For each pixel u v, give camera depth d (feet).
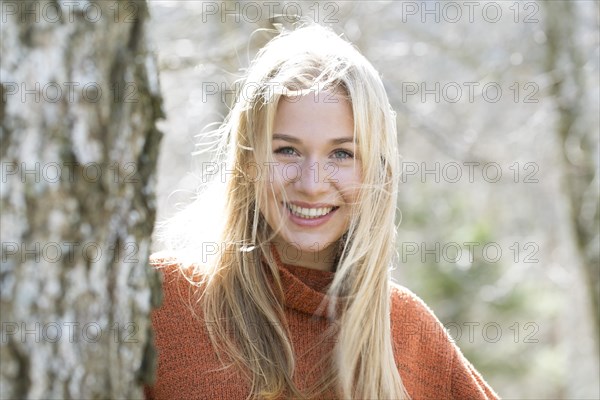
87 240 7.41
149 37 8.04
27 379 7.16
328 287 12.33
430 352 13.14
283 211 11.43
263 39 25.62
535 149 35.37
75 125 7.23
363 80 11.43
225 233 11.99
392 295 13.16
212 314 11.82
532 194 47.09
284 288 12.08
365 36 29.94
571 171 32.53
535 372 43.01
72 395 7.41
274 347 11.74
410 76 34.14
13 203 7.00
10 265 7.02
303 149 11.32
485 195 48.42
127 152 7.77
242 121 11.72
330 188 11.43
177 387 11.57
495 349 42.34
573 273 37.19
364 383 11.91
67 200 7.23
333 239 11.73
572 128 31.94
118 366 7.89
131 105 7.76
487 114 36.29
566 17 31.50
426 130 30.01
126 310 7.93
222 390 11.48
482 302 41.98
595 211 32.40
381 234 11.87
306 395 11.84
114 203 7.64
